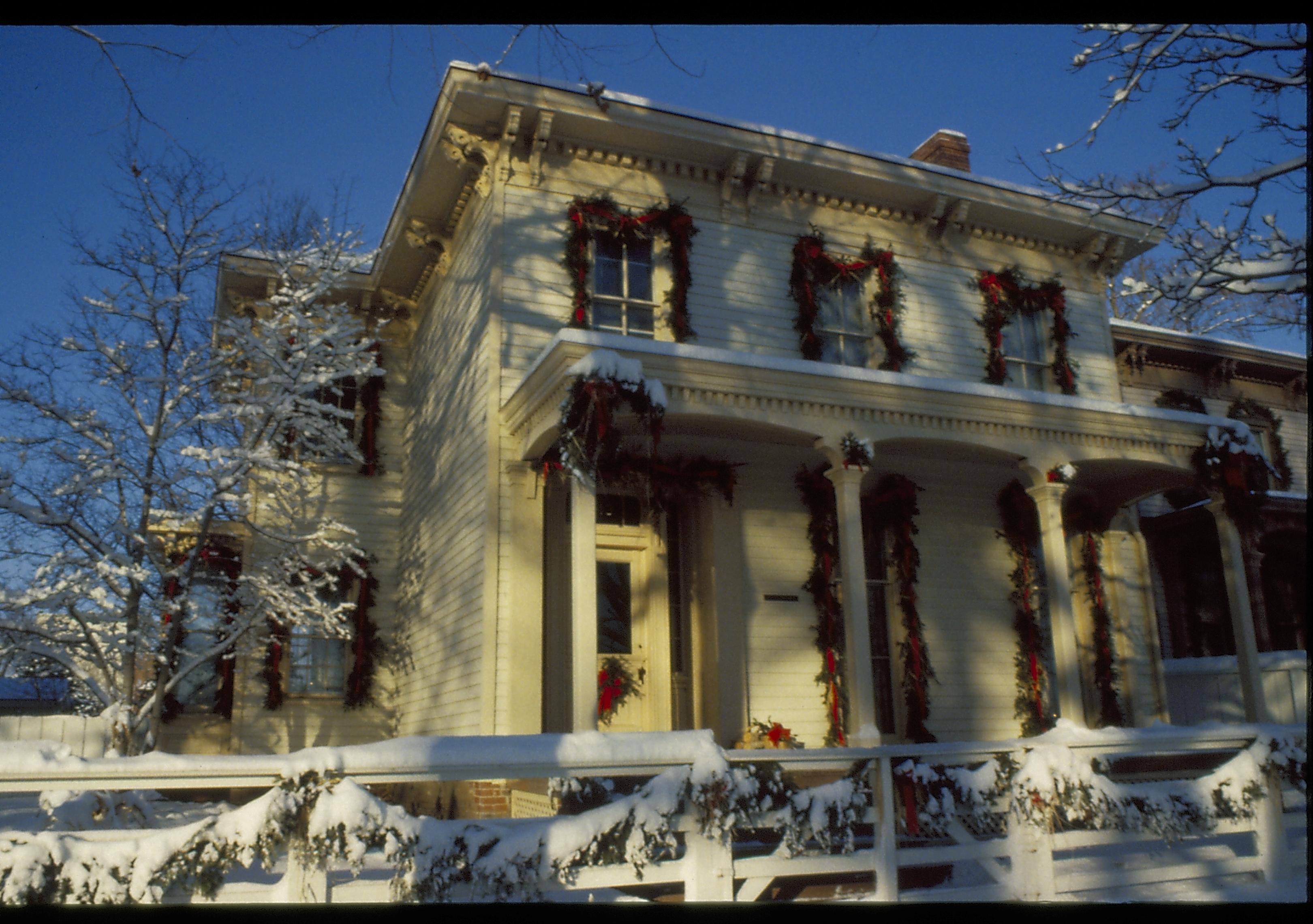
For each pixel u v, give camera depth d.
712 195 13.33
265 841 5.58
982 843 7.95
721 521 12.07
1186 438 12.23
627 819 6.44
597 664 9.76
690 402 9.95
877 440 10.78
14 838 5.30
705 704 11.73
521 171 12.31
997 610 13.49
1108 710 13.45
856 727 9.85
